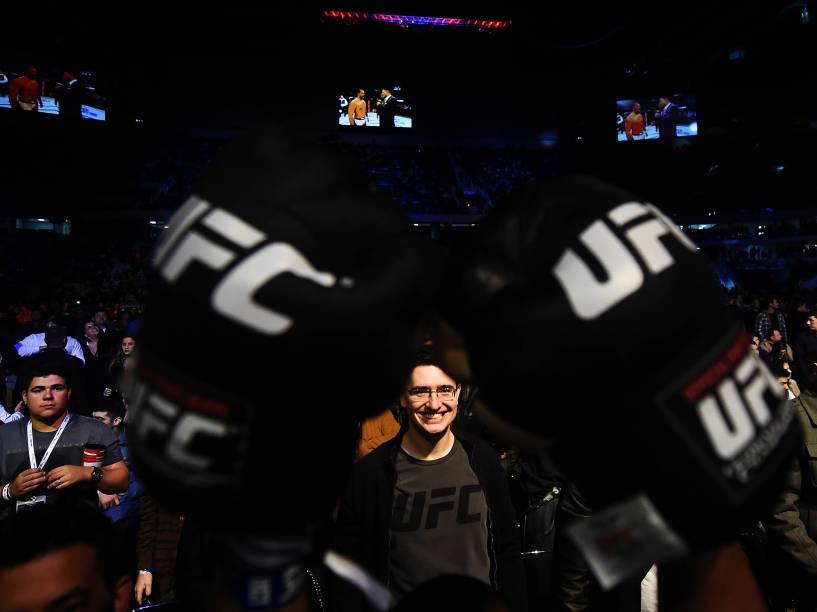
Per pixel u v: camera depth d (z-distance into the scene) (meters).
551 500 2.46
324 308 0.56
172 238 0.63
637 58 31.19
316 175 0.64
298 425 0.57
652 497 0.58
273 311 0.56
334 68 29.58
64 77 26.58
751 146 29.95
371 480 2.18
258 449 0.56
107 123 27.05
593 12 30.23
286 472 0.57
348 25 29.11
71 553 0.90
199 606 0.68
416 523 2.15
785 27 29.08
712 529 0.58
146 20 27.45
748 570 0.71
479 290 0.64
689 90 30.89
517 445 0.69
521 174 30.42
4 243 23.39
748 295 18.38
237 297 0.56
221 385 0.56
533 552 2.46
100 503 2.94
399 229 0.66
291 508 0.58
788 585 2.62
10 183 25.42
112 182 26.83
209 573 0.66
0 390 5.95
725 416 0.58
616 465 0.59
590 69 31.31
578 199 0.67
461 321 0.66
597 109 31.59
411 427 2.21
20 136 25.89
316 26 28.86
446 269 0.68
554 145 31.48
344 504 2.19
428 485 2.18
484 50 30.67
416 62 30.30
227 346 0.56
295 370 0.55
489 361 0.61
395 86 30.22
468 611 0.84
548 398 0.59
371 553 2.13
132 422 0.62
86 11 26.48
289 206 0.61
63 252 24.20
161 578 2.98
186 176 27.28
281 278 0.57
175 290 0.59
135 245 25.66
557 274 0.60
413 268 0.61
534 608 2.44
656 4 29.17
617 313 0.58
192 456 0.57
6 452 2.83
